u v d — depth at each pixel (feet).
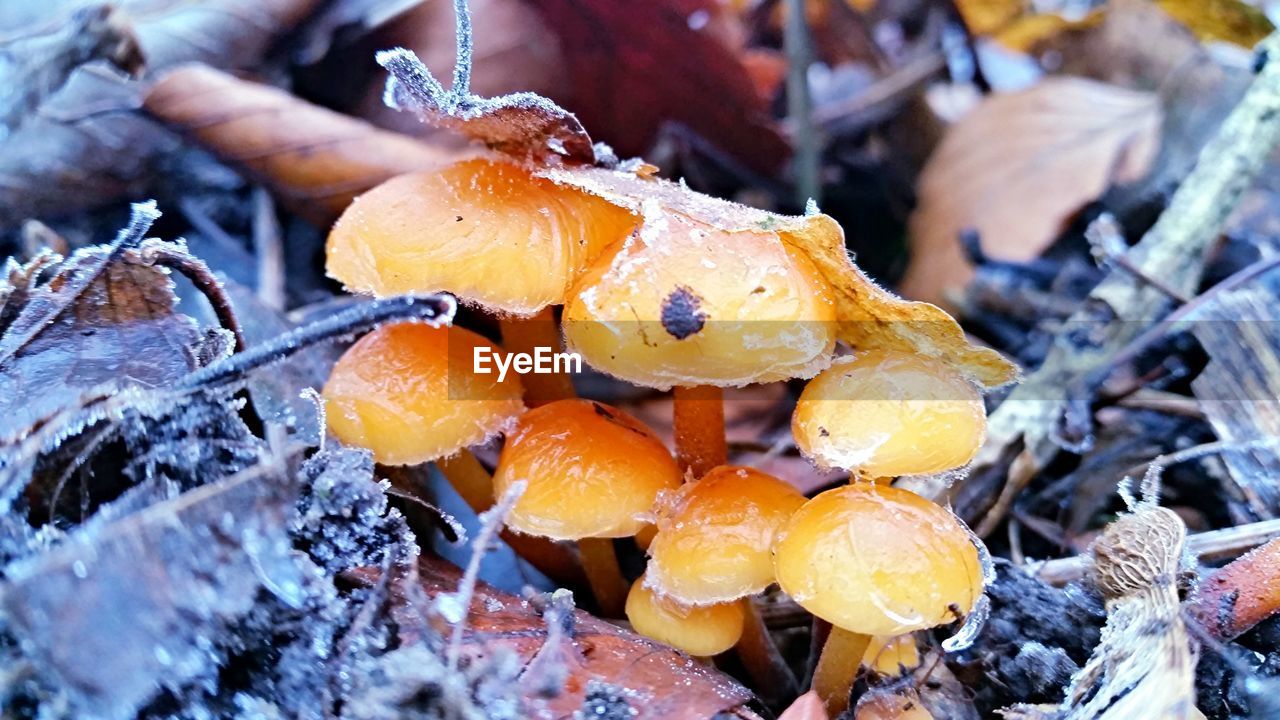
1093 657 0.47
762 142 0.87
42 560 0.37
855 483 0.45
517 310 0.46
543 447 0.48
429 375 0.48
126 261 0.46
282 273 0.72
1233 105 0.85
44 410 0.43
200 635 0.39
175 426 0.43
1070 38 1.04
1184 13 0.93
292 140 0.69
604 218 0.47
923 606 0.42
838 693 0.49
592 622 0.47
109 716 0.38
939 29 1.09
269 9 0.77
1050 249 0.83
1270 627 0.48
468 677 0.40
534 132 0.46
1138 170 0.85
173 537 0.39
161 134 0.76
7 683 0.38
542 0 0.76
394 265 0.45
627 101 0.82
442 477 0.61
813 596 0.43
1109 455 0.64
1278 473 0.56
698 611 0.48
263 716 0.40
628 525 0.48
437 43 0.78
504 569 0.58
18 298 0.46
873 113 1.00
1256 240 0.76
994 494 0.59
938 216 0.86
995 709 0.50
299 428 0.53
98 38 0.63
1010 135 0.87
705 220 0.45
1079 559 0.54
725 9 0.78
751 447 0.68
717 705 0.44
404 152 0.69
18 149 0.73
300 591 0.41
